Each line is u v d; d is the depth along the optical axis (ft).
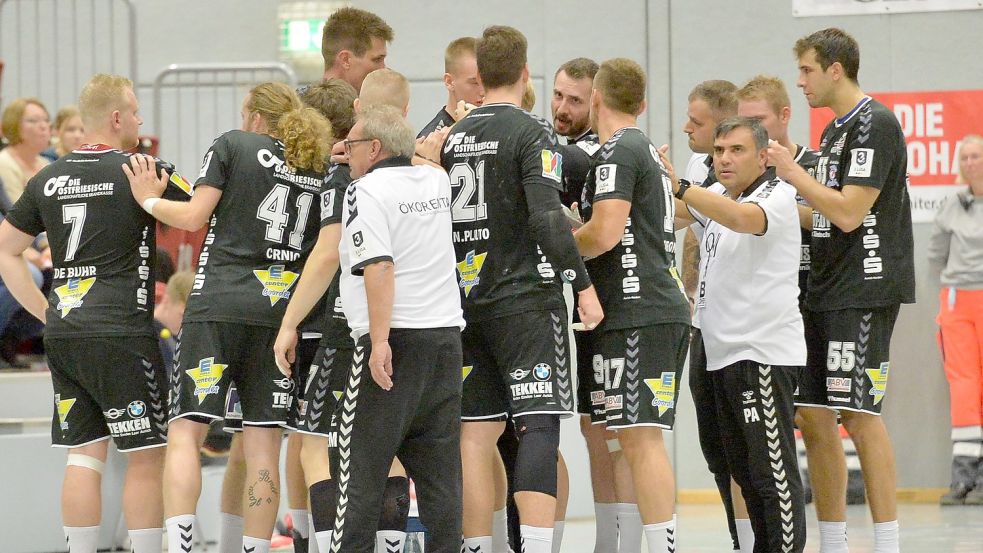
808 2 65.51
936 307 64.23
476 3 66.08
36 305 34.24
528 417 30.12
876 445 36.45
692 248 43.86
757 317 33.47
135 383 32.48
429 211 28.37
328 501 30.40
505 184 30.22
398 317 27.71
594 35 65.98
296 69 66.49
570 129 37.55
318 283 29.81
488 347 30.99
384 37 38.32
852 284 35.96
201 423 31.73
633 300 31.58
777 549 33.27
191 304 31.78
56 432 33.17
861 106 36.14
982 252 61.46
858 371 35.88
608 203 30.89
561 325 30.58
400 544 30.63
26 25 65.05
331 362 32.12
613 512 35.83
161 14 66.74
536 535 29.19
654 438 31.68
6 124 51.39
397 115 28.53
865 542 46.62
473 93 35.65
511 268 30.35
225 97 66.28
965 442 61.77
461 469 29.53
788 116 38.88
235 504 35.27
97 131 33.42
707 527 53.21
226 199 32.09
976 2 64.95
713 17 65.77
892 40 65.31
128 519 32.71
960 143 64.90
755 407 33.40
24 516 45.73
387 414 27.58
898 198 36.29
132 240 32.78
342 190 29.73
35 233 33.68
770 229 33.22
